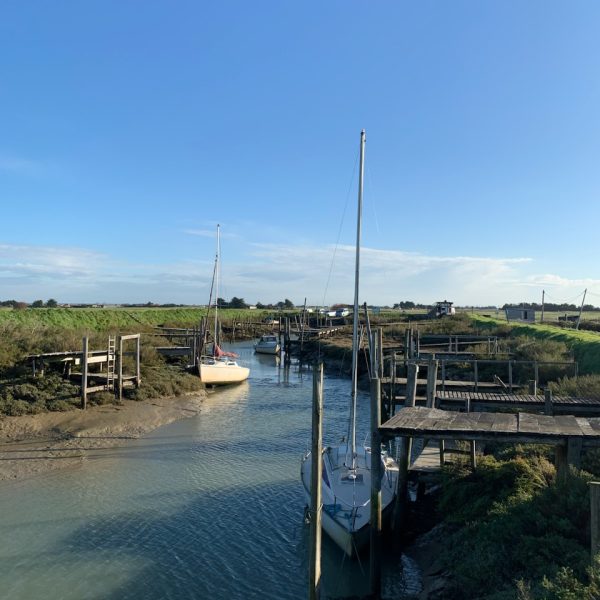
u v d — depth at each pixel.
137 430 24.61
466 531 11.90
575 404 18.25
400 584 12.00
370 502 12.46
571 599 7.25
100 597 11.22
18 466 19.23
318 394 9.55
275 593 11.54
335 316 97.44
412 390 17.22
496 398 19.55
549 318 78.00
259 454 21.23
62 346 32.00
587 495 10.08
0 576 11.91
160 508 15.70
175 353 39.41
